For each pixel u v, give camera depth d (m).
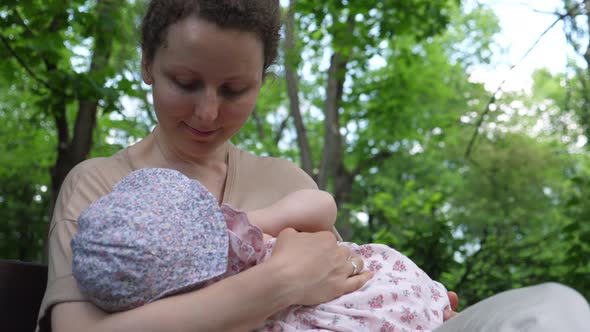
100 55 5.47
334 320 1.37
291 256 1.36
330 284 1.41
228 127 1.52
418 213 7.10
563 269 5.46
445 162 15.73
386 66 10.95
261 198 1.79
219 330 1.22
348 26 7.19
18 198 12.48
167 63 1.42
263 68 1.59
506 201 14.23
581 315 0.94
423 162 14.88
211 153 1.66
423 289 1.54
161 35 1.43
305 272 1.36
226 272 1.36
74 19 4.98
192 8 1.38
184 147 1.55
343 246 1.60
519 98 13.06
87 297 1.28
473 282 4.80
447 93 11.40
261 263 1.34
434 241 4.54
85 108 5.52
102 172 1.63
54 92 5.02
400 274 1.55
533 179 14.27
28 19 5.09
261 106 12.76
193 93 1.45
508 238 5.53
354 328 1.36
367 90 9.92
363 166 11.47
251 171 1.84
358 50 7.84
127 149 1.73
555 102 15.20
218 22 1.37
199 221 1.30
